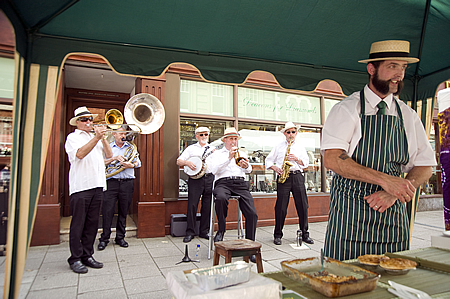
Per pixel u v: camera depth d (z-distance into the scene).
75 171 3.46
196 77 5.85
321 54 2.85
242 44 2.61
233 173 4.16
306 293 1.12
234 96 6.18
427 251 1.65
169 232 5.40
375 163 1.82
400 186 1.55
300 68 2.99
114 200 4.57
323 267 1.34
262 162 6.38
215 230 5.59
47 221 4.61
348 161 1.77
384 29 2.56
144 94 4.62
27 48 2.09
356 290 1.10
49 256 4.03
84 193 3.47
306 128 6.84
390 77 1.82
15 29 1.89
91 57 5.11
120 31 2.31
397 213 1.81
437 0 2.29
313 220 6.55
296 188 4.87
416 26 2.59
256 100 6.40
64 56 2.23
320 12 2.31
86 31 2.24
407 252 1.62
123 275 3.36
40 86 2.12
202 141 5.41
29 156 2.04
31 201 2.03
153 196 5.23
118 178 4.59
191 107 5.85
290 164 4.73
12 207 1.94
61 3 1.91
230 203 5.84
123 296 2.81
